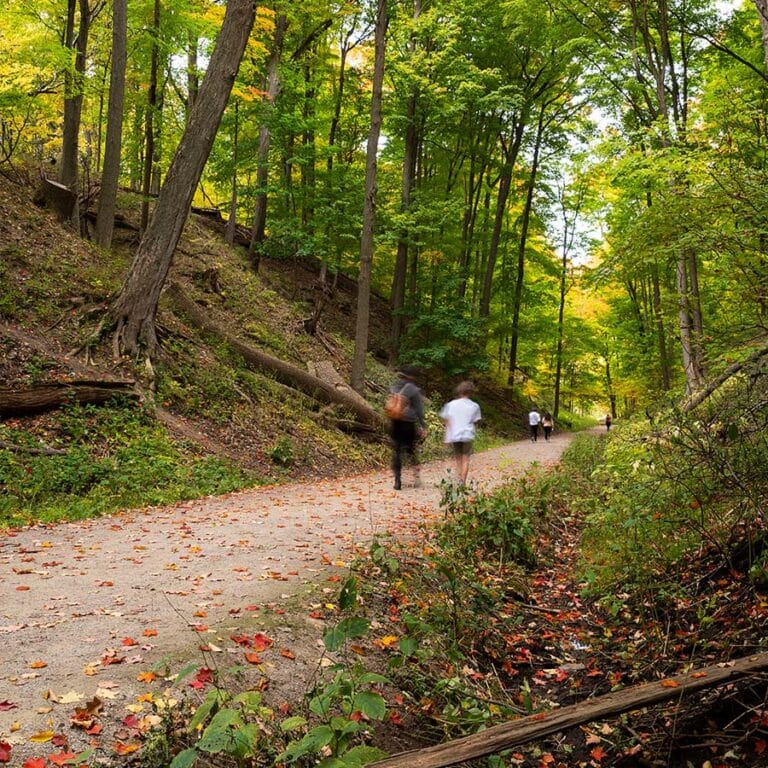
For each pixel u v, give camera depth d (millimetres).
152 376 12711
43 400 10344
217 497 9977
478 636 5312
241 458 12492
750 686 3971
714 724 3980
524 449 21922
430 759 2680
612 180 12992
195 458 11336
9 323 11891
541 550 8312
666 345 24984
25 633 4121
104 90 19438
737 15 14867
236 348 16438
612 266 6488
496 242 30016
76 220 16984
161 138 20672
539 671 5168
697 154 6652
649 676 4668
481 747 2801
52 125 20297
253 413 14461
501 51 27359
